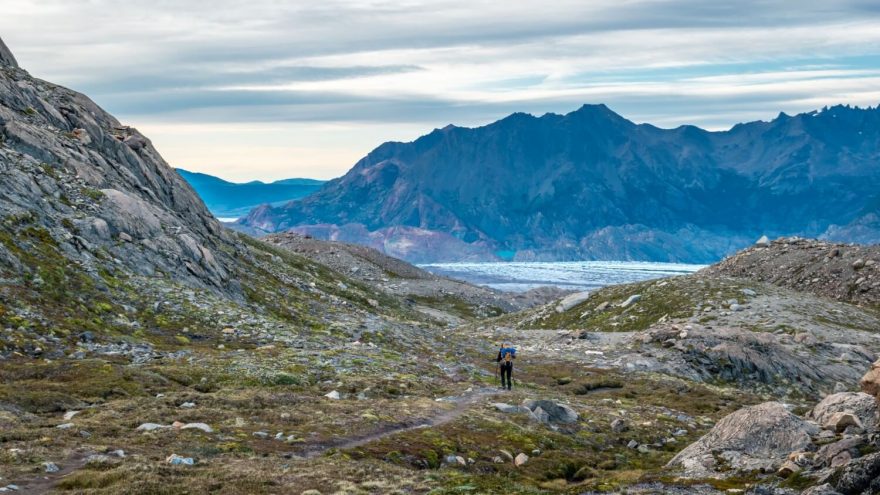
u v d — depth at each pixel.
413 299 195.62
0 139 68.00
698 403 59.12
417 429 37.19
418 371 57.16
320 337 63.38
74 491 22.00
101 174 75.25
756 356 74.00
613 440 44.41
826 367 74.94
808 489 25.25
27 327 44.88
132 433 30.06
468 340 85.62
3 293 47.41
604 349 80.62
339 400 42.09
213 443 29.53
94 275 57.03
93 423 30.64
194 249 72.38
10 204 58.72
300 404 39.53
